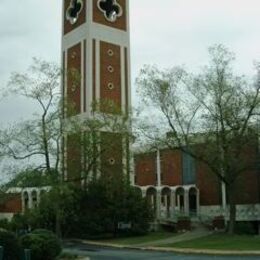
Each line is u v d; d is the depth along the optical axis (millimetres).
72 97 62438
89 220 51250
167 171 67312
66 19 67750
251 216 56625
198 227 56344
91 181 51812
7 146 35000
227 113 43094
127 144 48906
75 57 64875
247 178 57688
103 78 62938
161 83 44938
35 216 44750
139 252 36625
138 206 53312
